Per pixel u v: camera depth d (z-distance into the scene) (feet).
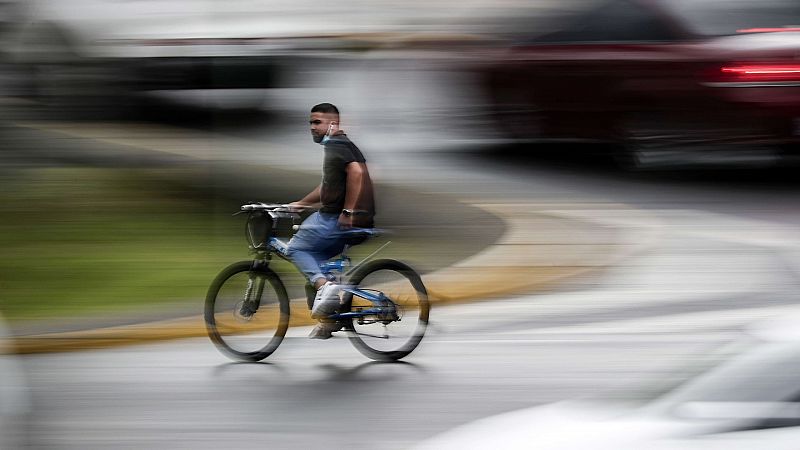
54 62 167.12
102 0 169.27
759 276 97.35
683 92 130.62
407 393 68.13
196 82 170.71
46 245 110.73
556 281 97.81
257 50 169.99
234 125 170.71
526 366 73.26
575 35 137.59
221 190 131.85
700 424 36.78
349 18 167.32
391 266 76.07
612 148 137.80
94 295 95.04
